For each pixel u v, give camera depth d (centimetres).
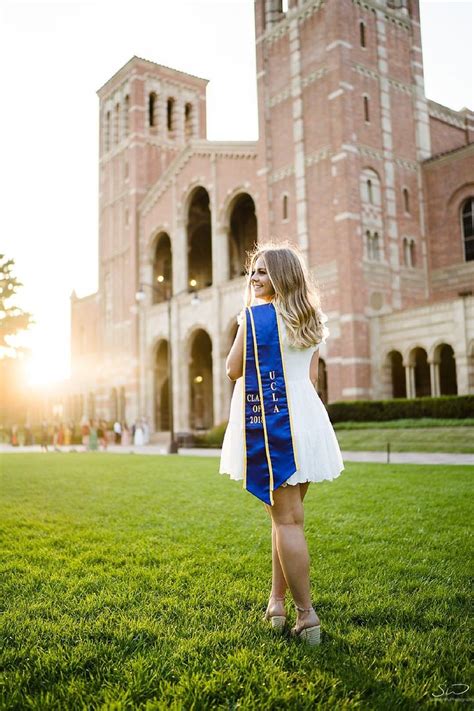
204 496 918
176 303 4394
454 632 325
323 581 428
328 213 3244
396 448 2197
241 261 4691
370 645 312
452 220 3412
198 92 5456
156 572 457
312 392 341
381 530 605
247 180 3872
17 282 4506
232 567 475
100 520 714
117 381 5100
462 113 3944
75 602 385
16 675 277
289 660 295
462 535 573
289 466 319
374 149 3294
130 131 5144
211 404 4969
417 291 3394
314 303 351
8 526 678
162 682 269
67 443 4419
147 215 4894
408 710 247
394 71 3494
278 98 3634
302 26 3491
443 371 3350
